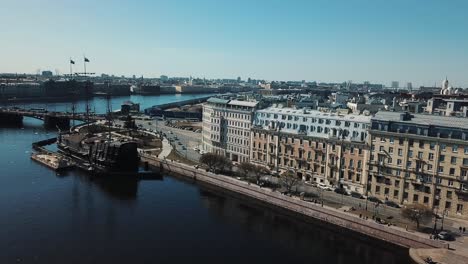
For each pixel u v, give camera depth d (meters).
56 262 112.19
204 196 178.00
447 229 132.12
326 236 136.38
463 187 142.62
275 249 125.44
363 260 119.25
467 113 186.12
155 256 117.81
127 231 135.62
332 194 166.50
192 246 125.50
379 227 132.62
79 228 136.62
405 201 155.50
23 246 121.00
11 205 156.50
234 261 116.38
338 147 174.12
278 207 164.25
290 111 199.62
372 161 162.75
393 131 157.50
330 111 196.38
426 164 149.88
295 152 190.38
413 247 124.50
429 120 156.50
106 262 113.19
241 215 154.88
